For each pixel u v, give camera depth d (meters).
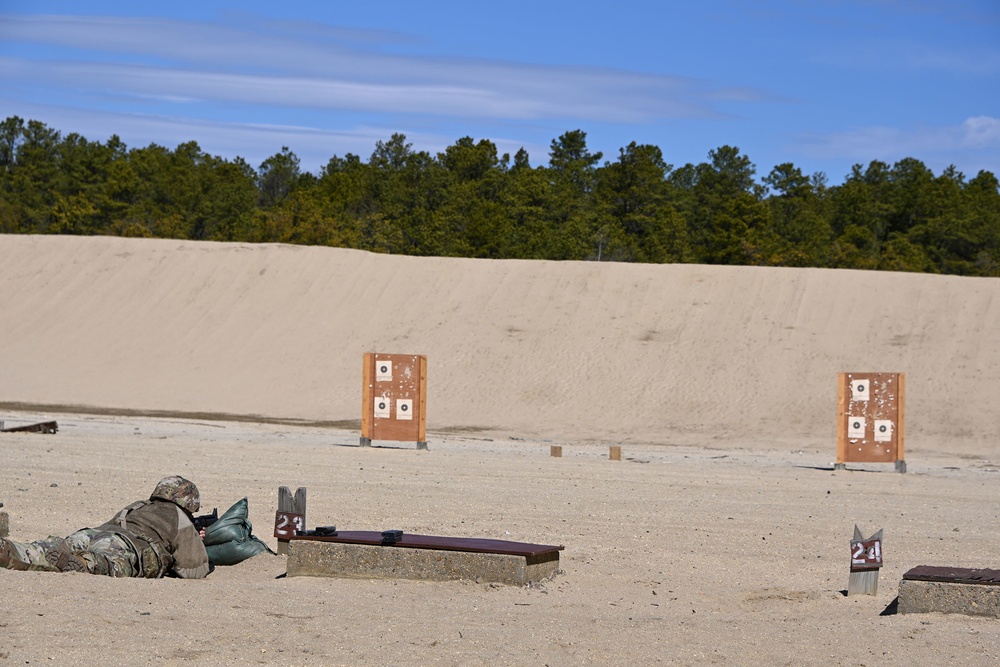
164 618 7.21
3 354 43.06
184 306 46.56
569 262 47.38
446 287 46.41
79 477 16.22
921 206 80.12
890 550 11.80
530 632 7.27
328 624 7.27
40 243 52.53
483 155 92.44
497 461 21.19
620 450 23.31
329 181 89.50
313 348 42.44
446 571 9.15
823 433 32.06
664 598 9.05
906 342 38.91
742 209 72.56
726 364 38.41
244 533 10.17
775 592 9.42
